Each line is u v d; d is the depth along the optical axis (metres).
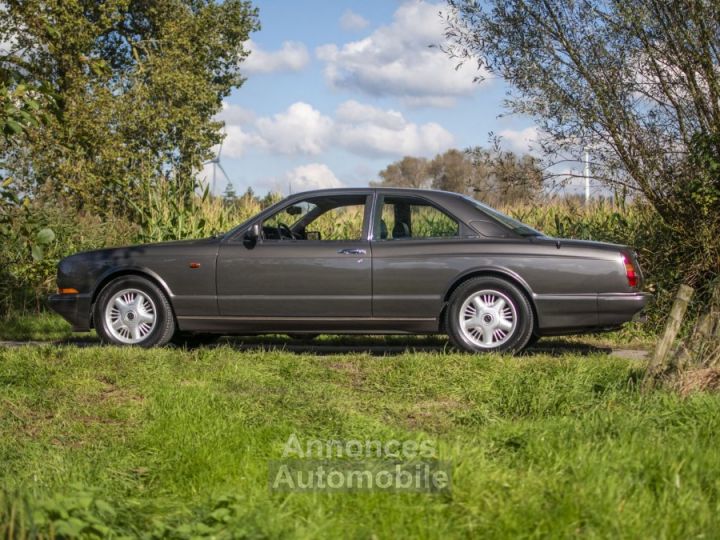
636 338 11.75
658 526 3.82
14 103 7.43
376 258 9.55
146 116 27.84
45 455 5.48
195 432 5.62
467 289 9.38
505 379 7.27
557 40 12.00
